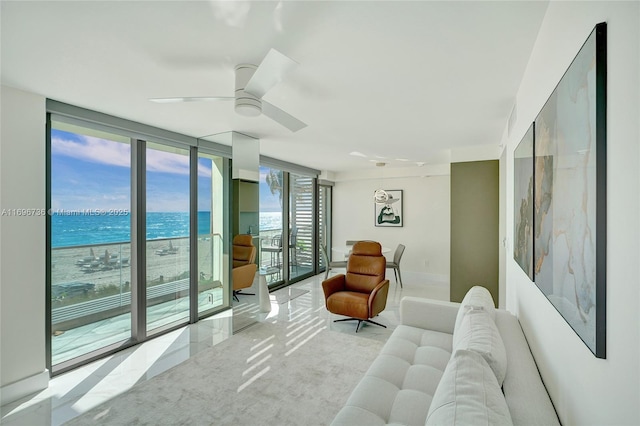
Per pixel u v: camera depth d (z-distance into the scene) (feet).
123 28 4.93
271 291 17.94
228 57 5.89
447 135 12.14
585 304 2.87
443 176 20.67
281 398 7.54
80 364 9.18
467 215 14.94
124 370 8.93
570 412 3.51
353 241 21.80
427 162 18.94
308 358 9.61
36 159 7.86
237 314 12.23
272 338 11.23
